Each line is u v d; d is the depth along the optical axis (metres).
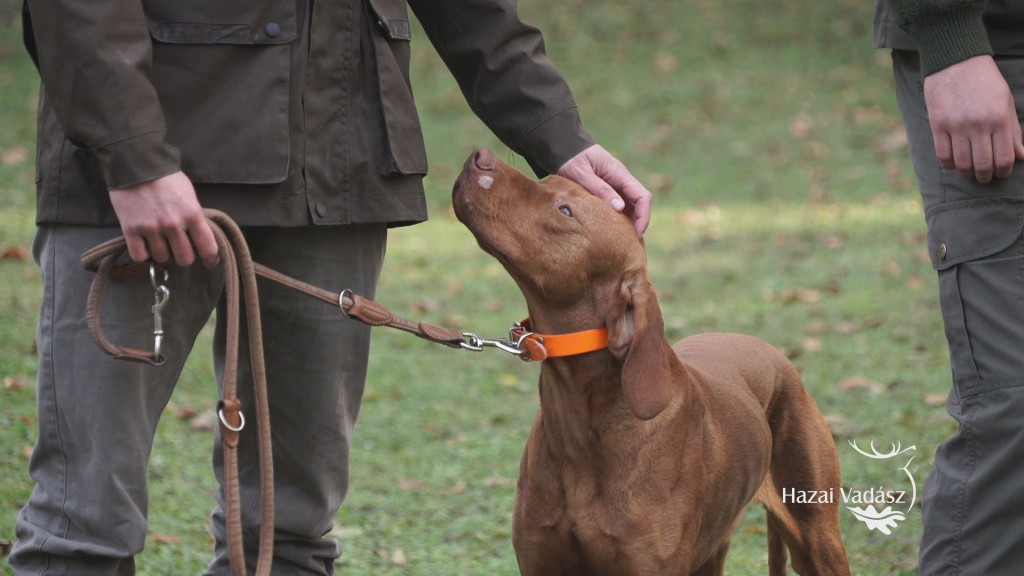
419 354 10.84
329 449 4.64
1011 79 4.21
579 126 4.78
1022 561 4.13
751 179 18.05
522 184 4.53
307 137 4.13
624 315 4.45
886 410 8.85
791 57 23.92
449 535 7.09
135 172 3.56
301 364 4.49
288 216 4.10
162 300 3.82
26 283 11.62
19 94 20.36
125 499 3.98
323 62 4.16
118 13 3.58
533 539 4.70
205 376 9.73
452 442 8.73
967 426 4.19
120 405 3.95
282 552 4.74
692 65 23.75
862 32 24.89
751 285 12.87
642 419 4.33
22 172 16.56
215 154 3.94
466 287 13.06
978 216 4.18
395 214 4.39
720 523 4.97
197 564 6.43
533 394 9.83
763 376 5.45
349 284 4.51
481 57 4.71
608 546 4.54
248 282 3.74
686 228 15.69
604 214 4.54
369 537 7.05
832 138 19.77
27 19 3.81
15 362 9.30
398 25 4.40
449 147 19.67
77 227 3.92
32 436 7.88
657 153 19.41
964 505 4.19
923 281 12.58
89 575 3.99
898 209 16.05
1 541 6.31
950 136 4.11
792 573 6.71
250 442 4.63
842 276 12.98
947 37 4.05
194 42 3.90
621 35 25.34
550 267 4.50
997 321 4.12
